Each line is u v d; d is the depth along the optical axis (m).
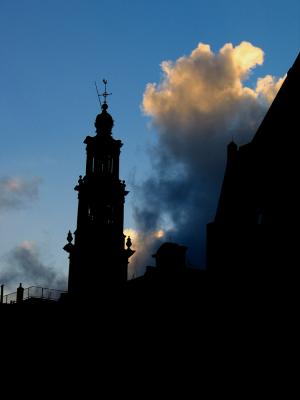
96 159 92.50
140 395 55.62
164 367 53.91
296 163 40.59
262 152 44.03
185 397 50.28
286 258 40.00
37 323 68.88
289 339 38.75
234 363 42.91
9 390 67.44
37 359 67.31
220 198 47.75
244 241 44.06
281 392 38.50
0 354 69.38
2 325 70.25
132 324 59.06
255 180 44.25
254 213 43.75
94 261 86.75
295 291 38.91
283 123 42.53
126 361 58.59
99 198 89.50
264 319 40.91
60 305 68.69
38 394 65.62
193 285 53.88
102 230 88.06
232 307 43.91
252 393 40.72
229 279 44.66
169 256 57.16
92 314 64.44
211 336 46.25
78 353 64.19
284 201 40.97
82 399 61.69
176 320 54.22
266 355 40.19
